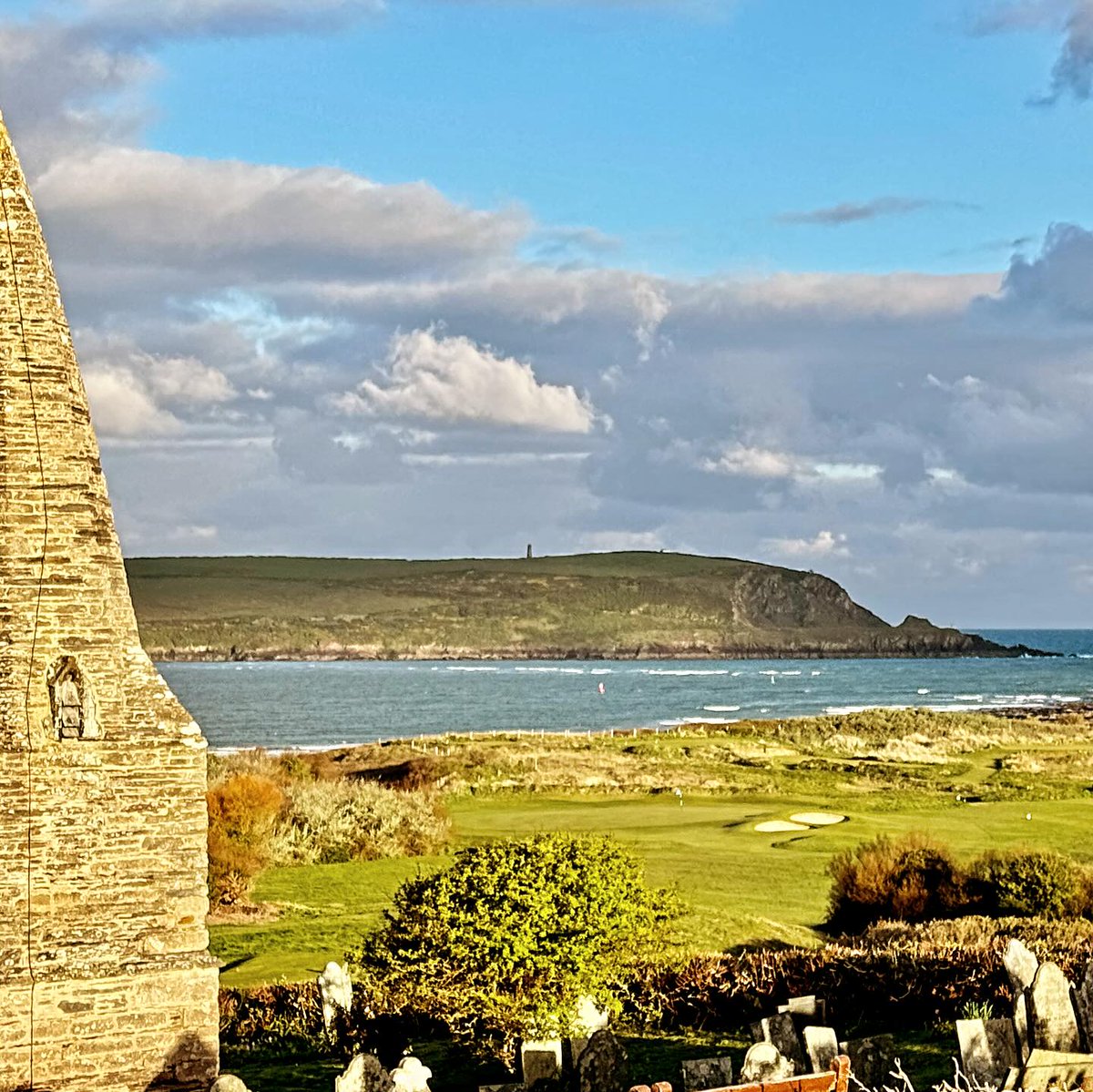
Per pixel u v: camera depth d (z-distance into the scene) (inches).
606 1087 690.2
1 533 608.1
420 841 2418.8
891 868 1710.1
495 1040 1082.7
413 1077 623.8
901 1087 645.3
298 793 2464.3
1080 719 6550.2
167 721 617.9
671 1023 1132.5
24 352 617.0
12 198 621.9
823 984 1134.4
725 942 1534.2
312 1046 1154.0
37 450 615.2
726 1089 495.2
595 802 3344.0
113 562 625.6
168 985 604.4
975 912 1654.8
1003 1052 636.7
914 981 1119.6
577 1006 1056.2
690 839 2605.8
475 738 5113.2
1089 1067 619.8
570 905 1048.8
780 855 2370.8
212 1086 566.3
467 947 1043.9
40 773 601.6
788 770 4124.0
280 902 1913.1
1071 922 1521.9
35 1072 587.8
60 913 601.3
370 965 1130.7
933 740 5300.2
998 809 3139.8
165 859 613.9
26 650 606.5
